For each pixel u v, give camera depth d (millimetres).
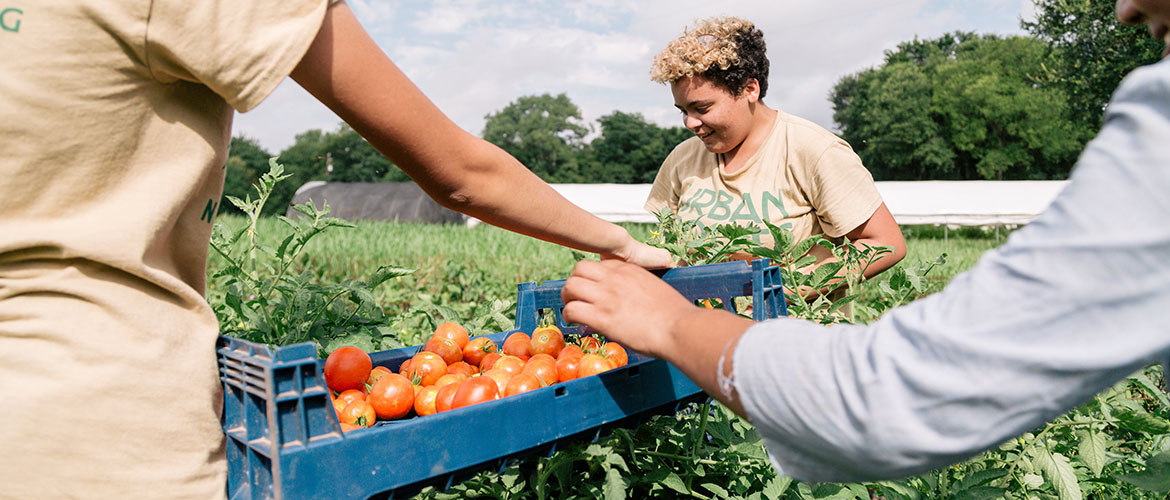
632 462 2197
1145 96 729
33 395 1095
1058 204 770
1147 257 695
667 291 1199
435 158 1374
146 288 1198
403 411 1721
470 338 2633
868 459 874
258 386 1207
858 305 3146
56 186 1113
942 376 797
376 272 2467
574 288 1262
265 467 1249
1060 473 2143
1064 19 28844
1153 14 835
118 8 1044
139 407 1151
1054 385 754
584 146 103688
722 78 2896
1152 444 2545
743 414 1003
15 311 1126
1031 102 65000
